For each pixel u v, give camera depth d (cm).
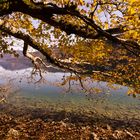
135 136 2228
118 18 778
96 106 3675
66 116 2994
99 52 1233
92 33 859
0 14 801
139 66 1127
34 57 1653
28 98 4088
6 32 1164
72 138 1858
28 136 1784
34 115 2969
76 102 3922
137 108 3684
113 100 4156
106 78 1302
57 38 1265
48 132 1948
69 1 753
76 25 863
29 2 799
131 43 733
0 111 3055
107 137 1998
